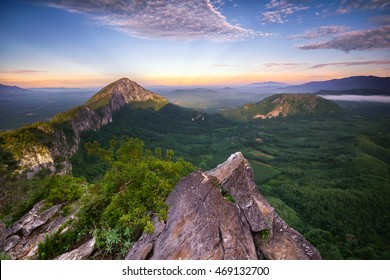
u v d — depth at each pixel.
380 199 112.75
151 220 13.34
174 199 13.98
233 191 14.65
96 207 16.50
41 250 14.23
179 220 12.02
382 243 81.50
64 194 22.42
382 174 153.88
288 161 194.62
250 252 10.85
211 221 11.42
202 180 13.88
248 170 16.62
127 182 17.44
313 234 78.31
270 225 13.08
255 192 15.57
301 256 11.99
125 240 12.60
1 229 18.19
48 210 20.28
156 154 21.42
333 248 69.56
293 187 130.88
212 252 10.30
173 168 18.39
